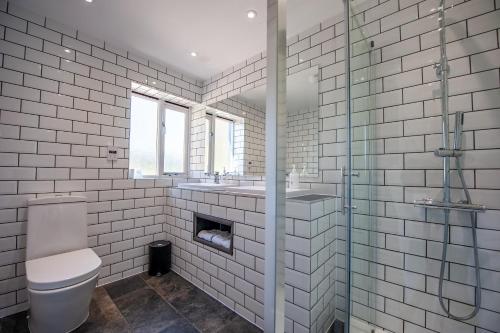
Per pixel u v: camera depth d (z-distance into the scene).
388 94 1.40
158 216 2.38
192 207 2.08
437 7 1.26
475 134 1.14
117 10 1.65
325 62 1.68
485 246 1.12
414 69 1.32
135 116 2.46
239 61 2.34
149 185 2.32
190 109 2.93
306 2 1.51
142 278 2.12
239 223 1.63
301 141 1.66
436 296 1.24
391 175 1.38
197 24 1.79
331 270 1.49
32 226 1.56
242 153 2.28
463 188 1.16
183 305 1.71
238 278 1.62
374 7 1.45
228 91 2.47
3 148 1.55
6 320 1.51
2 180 1.55
